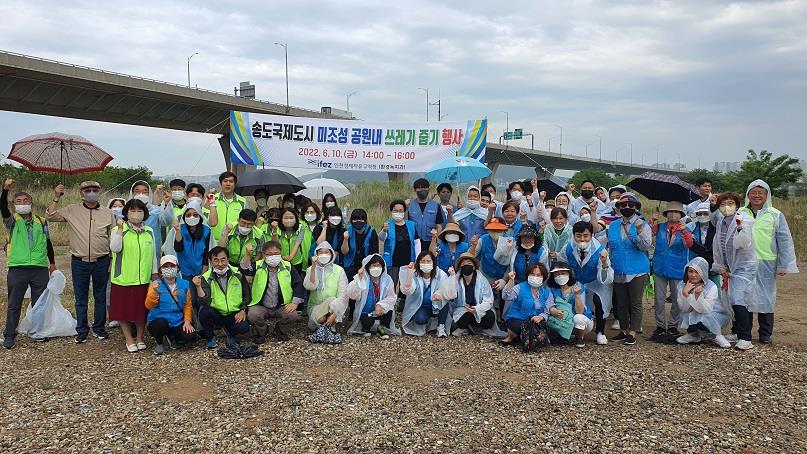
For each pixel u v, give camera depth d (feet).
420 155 31.40
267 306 21.49
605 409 14.90
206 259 21.94
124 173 97.30
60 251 47.14
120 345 21.07
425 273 22.70
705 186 26.45
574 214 25.99
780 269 20.93
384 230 24.62
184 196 23.68
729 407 15.03
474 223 25.36
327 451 12.46
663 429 13.62
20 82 85.76
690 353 20.21
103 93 96.58
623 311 22.27
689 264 21.01
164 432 13.38
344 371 18.11
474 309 22.08
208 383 16.87
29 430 13.48
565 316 20.76
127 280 19.70
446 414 14.53
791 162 91.15
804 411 14.74
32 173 81.71
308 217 24.20
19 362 18.93
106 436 13.16
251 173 25.59
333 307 21.77
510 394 16.02
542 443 12.89
